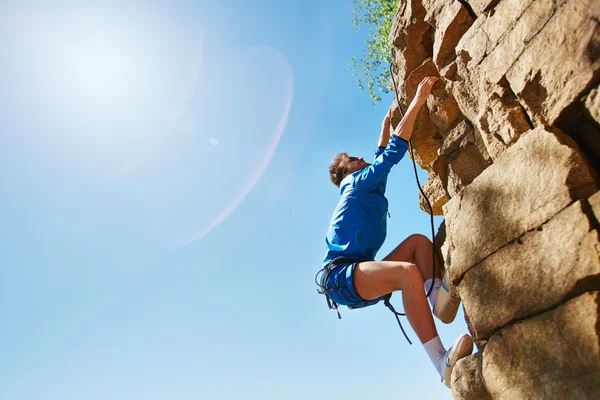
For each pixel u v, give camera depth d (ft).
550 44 9.45
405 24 14.74
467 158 12.72
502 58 10.75
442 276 12.86
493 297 9.82
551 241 8.82
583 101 8.88
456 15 12.35
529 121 10.45
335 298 12.25
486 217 10.28
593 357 7.80
